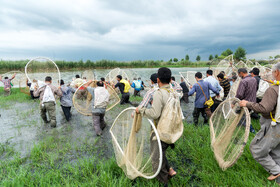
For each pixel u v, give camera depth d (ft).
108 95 15.47
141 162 8.02
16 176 9.03
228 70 29.89
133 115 8.27
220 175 9.00
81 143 13.79
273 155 8.61
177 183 8.81
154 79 10.28
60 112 22.25
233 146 9.44
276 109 7.64
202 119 18.72
